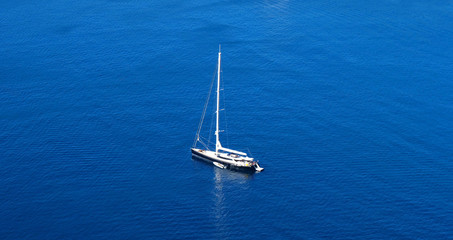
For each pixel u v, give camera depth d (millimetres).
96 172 177125
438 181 173375
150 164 182125
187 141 195125
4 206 160750
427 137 197125
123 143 193375
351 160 184125
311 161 183750
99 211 159625
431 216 158000
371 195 166750
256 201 165000
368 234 151125
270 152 188875
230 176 176625
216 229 153625
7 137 195625
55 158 183875
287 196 166875
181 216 158625
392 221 156000
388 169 179375
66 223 154625
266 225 155375
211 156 181500
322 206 162375
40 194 166250
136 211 160125
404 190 169000
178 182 173500
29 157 184250
